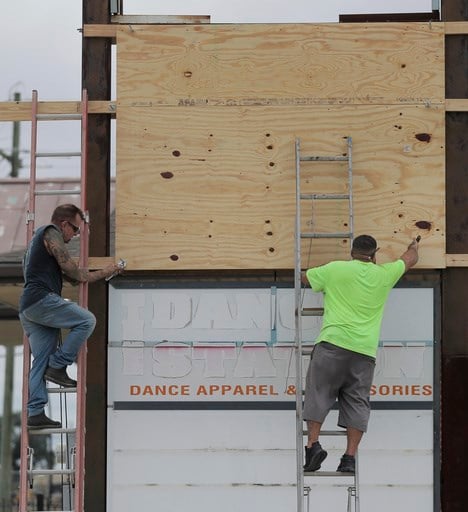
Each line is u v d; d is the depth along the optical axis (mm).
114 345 12859
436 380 12789
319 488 12625
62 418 13117
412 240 12844
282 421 12742
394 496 12617
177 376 12812
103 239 13039
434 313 12867
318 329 12820
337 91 13008
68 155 12773
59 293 12047
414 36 13039
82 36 13188
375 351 11734
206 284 12945
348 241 12867
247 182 12945
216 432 12742
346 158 12773
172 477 12688
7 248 22672
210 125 13008
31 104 12914
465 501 12578
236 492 12648
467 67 13062
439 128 12945
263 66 13039
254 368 12812
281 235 12898
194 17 13320
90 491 12664
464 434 12695
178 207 12938
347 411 11688
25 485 11922
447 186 12969
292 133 12969
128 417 12750
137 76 13062
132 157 12984
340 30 13039
